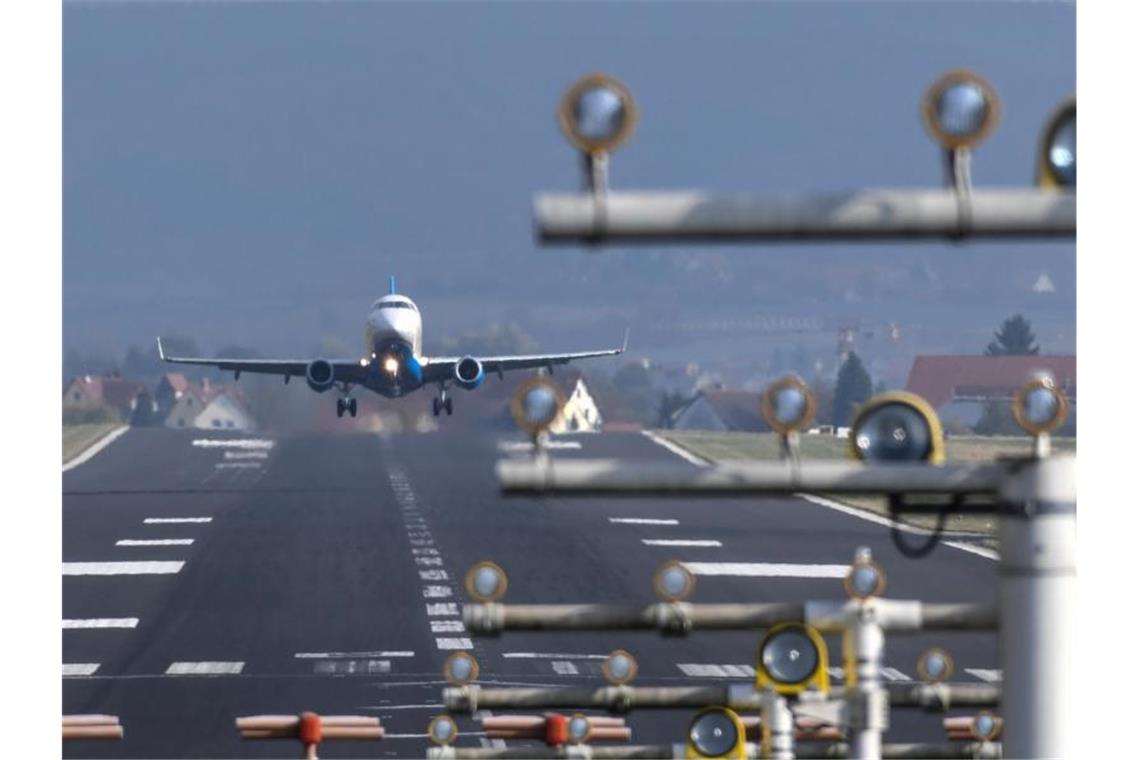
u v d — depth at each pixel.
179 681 170.88
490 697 74.81
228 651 189.25
